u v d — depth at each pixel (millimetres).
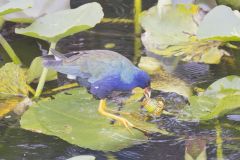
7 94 6699
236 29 6488
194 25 7730
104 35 8133
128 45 7848
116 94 6633
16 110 6410
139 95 6633
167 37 7664
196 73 7117
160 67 7270
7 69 6922
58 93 6707
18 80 6828
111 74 6246
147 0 8977
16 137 5949
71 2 8953
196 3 7910
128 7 8875
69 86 6875
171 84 6867
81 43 7914
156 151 5664
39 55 7664
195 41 7582
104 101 6219
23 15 7359
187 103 6422
